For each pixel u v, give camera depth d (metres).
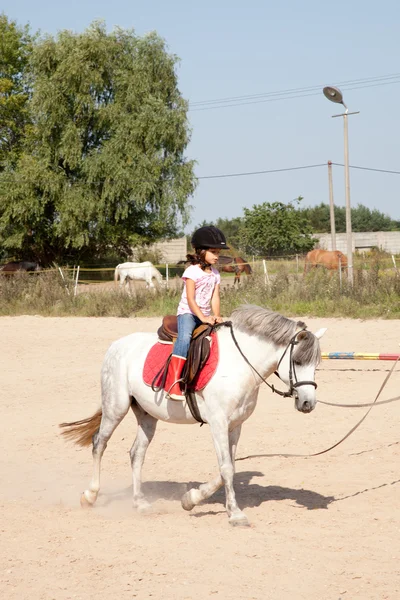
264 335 6.30
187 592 4.64
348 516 6.37
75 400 12.52
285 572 4.96
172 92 43.62
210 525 6.25
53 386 13.77
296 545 5.55
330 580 4.81
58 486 7.93
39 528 6.16
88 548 5.57
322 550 5.43
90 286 30.95
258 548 5.48
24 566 5.18
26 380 14.39
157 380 6.64
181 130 42.31
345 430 10.03
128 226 44.50
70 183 42.59
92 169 41.22
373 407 11.32
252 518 6.40
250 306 6.58
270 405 11.85
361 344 16.02
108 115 41.50
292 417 10.93
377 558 5.23
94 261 48.03
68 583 4.85
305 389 6.04
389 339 16.56
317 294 23.38
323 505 6.78
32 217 42.59
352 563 5.13
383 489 7.26
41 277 29.50
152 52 42.81
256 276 27.02
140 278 31.27
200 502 7.09
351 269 24.86
